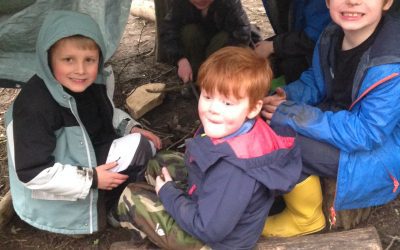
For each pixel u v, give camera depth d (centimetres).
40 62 177
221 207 146
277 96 187
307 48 235
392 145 177
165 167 183
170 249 166
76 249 199
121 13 211
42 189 177
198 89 279
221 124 149
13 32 197
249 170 146
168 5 292
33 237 204
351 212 194
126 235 203
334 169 175
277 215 190
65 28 172
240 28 269
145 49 338
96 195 188
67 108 181
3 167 242
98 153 200
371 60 167
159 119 270
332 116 172
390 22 172
